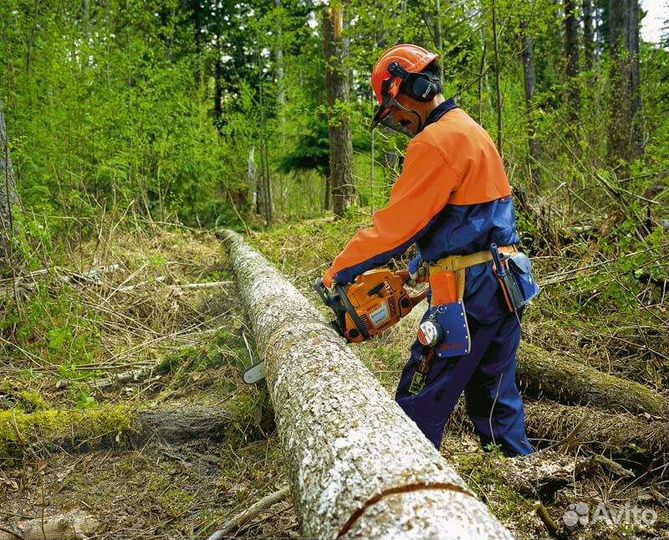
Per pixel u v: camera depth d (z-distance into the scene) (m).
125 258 6.16
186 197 11.02
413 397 2.30
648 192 5.33
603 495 2.40
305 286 5.75
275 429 3.12
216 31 16.72
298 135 11.05
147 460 2.95
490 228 2.12
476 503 1.37
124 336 4.75
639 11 9.73
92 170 8.55
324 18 8.44
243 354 3.99
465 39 5.68
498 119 5.57
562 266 4.61
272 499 2.24
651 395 3.00
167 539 2.33
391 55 2.28
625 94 7.60
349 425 1.77
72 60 8.80
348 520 1.39
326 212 11.05
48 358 4.21
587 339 3.87
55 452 3.00
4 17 8.80
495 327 2.23
